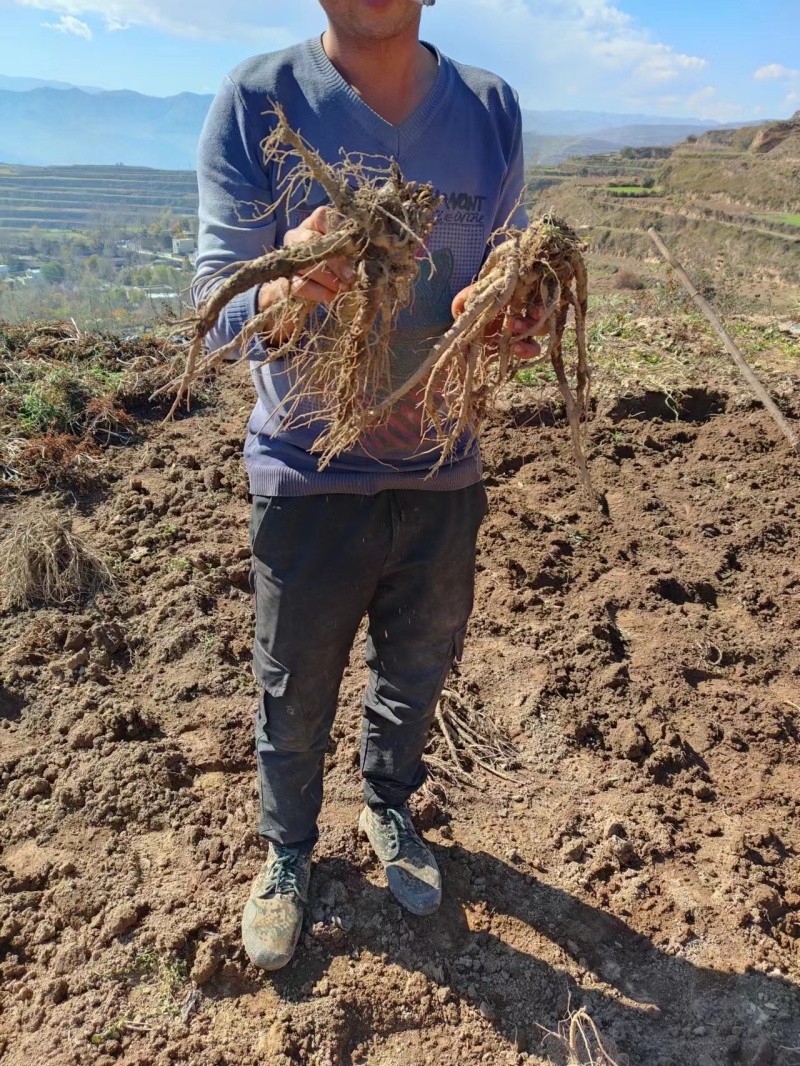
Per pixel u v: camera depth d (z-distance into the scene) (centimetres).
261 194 167
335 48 161
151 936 208
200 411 513
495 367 187
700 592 371
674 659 324
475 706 297
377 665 209
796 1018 202
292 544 177
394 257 140
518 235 171
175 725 279
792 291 1434
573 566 381
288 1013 196
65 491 415
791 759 284
